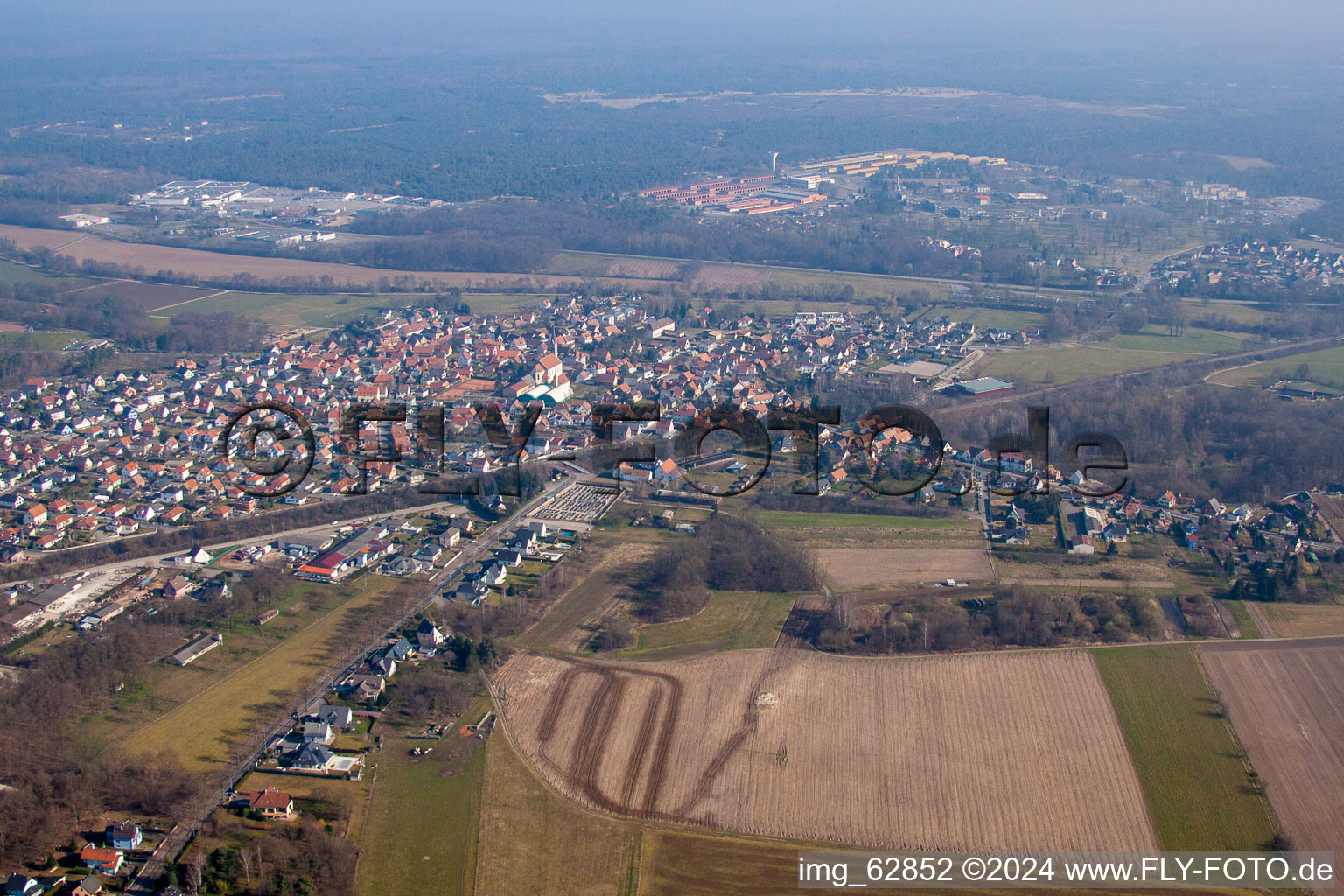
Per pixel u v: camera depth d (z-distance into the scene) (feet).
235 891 548.72
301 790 624.18
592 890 559.38
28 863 561.43
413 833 595.06
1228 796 635.25
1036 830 608.19
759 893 559.38
